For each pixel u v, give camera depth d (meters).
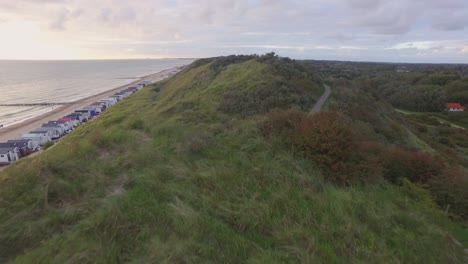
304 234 4.98
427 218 6.49
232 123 11.75
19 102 92.69
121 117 30.38
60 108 78.56
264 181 6.84
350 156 8.13
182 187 6.27
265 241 4.93
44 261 4.12
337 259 4.54
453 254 5.23
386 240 5.25
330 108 22.61
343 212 5.79
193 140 8.75
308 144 8.42
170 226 5.03
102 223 4.88
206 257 4.36
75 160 7.22
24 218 5.14
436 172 9.45
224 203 5.86
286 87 24.67
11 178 6.07
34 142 40.97
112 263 4.15
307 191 6.54
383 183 8.03
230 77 33.50
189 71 52.31
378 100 39.34
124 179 6.59
